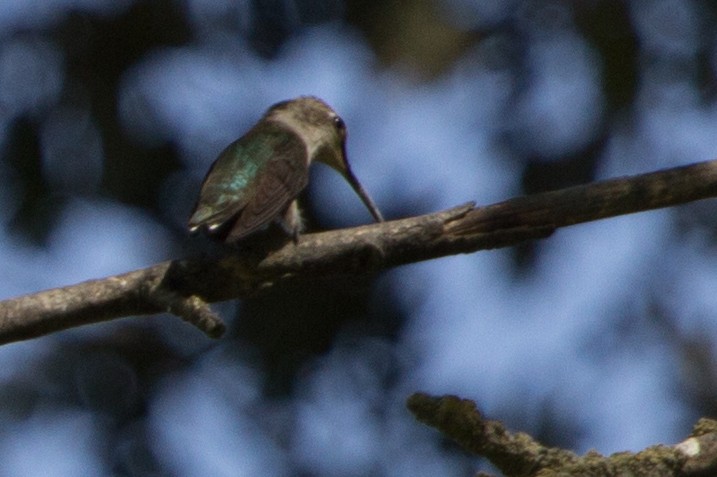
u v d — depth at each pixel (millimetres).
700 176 7234
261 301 13680
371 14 12391
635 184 7199
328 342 13711
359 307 13633
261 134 9078
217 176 8523
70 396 13656
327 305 13656
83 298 6938
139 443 13773
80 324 6980
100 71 13570
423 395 6000
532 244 12812
